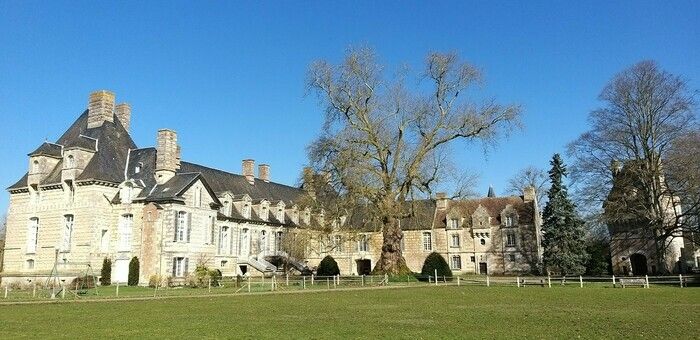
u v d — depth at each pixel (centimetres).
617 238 6297
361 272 7819
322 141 4738
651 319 1973
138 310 2422
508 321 1948
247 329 1739
